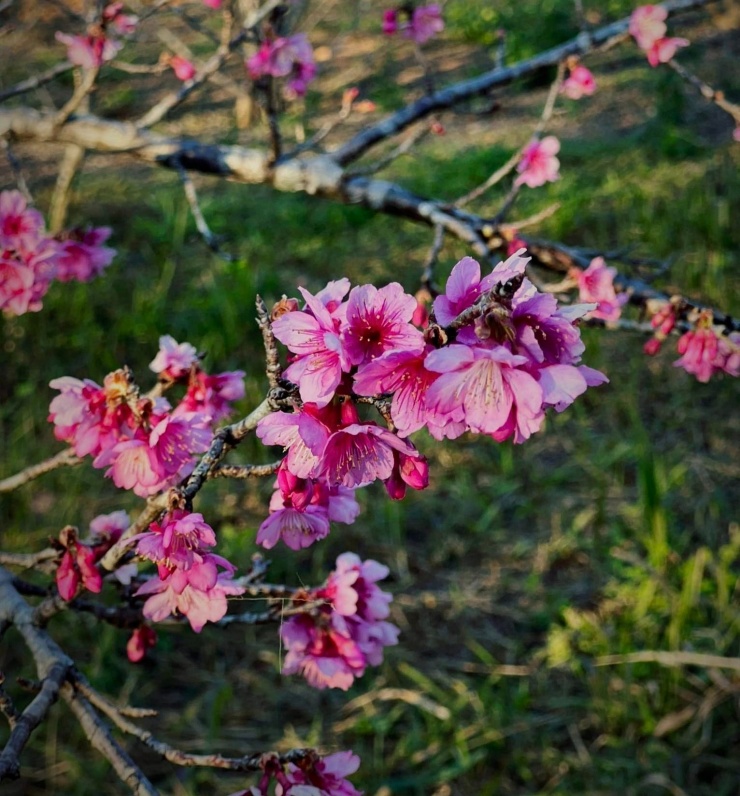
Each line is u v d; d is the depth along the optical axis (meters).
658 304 2.96
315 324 1.44
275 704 4.65
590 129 11.08
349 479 1.46
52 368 6.77
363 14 14.48
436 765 4.30
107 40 3.30
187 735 4.47
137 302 7.39
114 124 3.46
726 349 2.70
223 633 5.03
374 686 4.72
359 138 3.47
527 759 4.34
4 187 9.46
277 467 1.61
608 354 7.11
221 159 3.39
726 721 4.46
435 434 1.38
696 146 10.16
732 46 13.11
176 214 9.08
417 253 8.52
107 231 3.04
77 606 2.21
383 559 5.48
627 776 4.26
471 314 1.35
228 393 2.36
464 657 4.89
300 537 1.73
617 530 5.57
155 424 1.95
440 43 13.89
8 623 2.12
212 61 3.45
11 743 1.72
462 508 5.77
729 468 6.03
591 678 4.62
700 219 8.52
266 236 8.80
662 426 6.44
